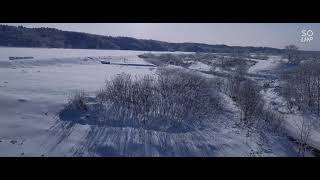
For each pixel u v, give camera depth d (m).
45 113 24.14
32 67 61.56
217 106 29.38
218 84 40.41
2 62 59.62
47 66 65.94
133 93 27.45
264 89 42.84
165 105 26.27
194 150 19.81
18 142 18.89
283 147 22.08
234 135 22.88
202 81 33.84
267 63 85.94
